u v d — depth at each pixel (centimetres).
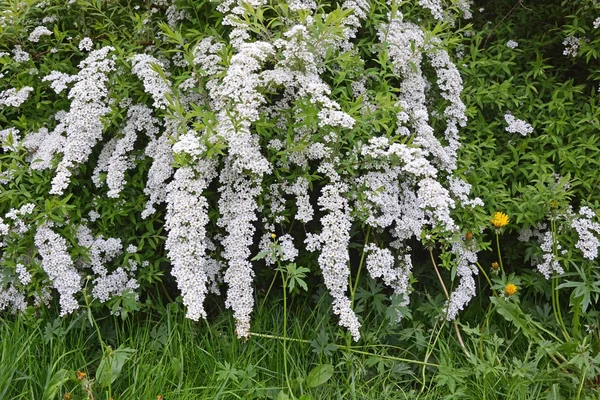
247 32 348
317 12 364
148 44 385
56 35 380
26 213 337
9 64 378
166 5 396
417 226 352
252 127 344
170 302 368
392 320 340
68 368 321
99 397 303
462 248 369
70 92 351
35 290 344
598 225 365
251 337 341
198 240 321
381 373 328
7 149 373
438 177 383
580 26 422
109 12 403
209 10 371
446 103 401
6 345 315
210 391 308
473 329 333
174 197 321
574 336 346
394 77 387
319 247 332
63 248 339
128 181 367
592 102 414
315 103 321
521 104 426
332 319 365
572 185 385
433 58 393
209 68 347
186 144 306
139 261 352
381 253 344
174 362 313
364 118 332
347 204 338
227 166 337
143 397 298
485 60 429
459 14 435
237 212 332
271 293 387
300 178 336
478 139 407
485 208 394
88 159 383
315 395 314
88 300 354
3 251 371
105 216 362
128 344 346
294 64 325
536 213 376
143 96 364
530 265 421
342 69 357
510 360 355
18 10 375
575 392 318
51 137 362
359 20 390
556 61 470
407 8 407
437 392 325
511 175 417
